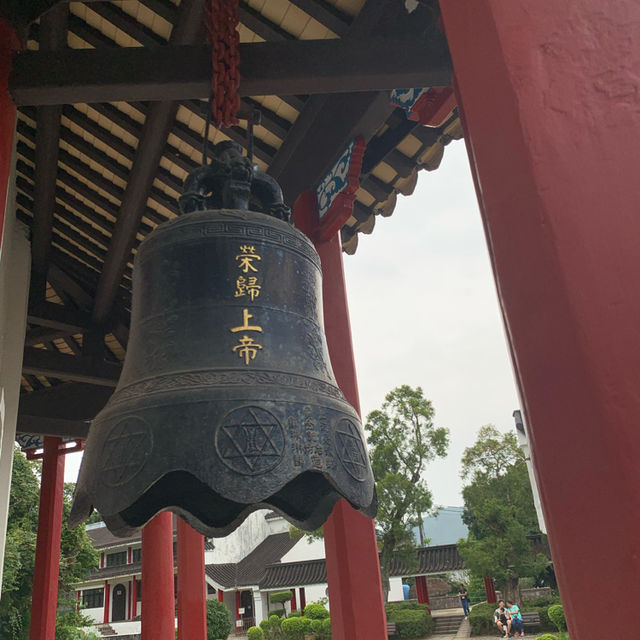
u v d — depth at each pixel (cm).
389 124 656
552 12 175
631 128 157
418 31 498
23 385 1245
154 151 662
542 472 149
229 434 242
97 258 984
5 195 386
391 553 2569
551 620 2216
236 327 288
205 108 610
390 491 2500
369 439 2636
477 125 181
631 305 141
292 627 2730
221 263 305
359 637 482
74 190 839
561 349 146
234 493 231
